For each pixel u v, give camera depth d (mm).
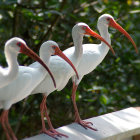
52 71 7918
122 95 11977
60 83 8141
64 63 8039
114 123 8250
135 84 14008
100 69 10641
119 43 10617
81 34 8297
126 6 11750
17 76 6918
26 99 10297
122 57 11930
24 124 11305
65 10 12859
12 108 10898
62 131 7871
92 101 10945
